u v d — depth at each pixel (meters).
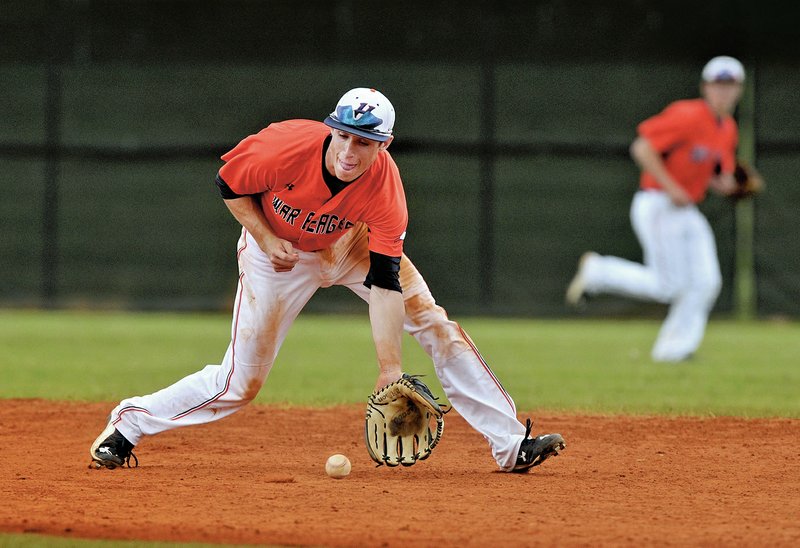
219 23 62.34
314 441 26.70
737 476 22.39
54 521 17.44
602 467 23.33
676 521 18.06
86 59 63.12
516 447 21.88
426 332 21.45
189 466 23.06
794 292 62.44
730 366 45.59
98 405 32.59
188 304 63.34
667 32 61.25
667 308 63.62
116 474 21.88
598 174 61.66
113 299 63.81
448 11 61.72
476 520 17.89
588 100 61.56
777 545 16.47
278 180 19.44
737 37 61.28
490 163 61.97
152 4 62.66
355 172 18.88
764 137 61.84
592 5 61.38
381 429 20.47
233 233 63.00
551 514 18.47
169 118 62.91
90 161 63.41
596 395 36.56
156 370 42.44
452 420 30.47
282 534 16.70
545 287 62.31
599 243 61.81
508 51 61.66
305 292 21.03
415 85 61.94
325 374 42.03
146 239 63.38
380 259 19.94
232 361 21.27
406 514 18.30
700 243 46.50
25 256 64.00
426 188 62.25
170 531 16.84
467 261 62.31
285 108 62.28
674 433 28.16
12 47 63.44
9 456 24.08
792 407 33.72
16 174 63.72
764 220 62.47
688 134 44.84
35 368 42.84
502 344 53.09
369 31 61.88
